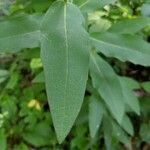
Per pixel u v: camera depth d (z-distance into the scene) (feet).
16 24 0.53
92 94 0.76
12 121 0.96
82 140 0.93
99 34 0.61
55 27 0.41
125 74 1.01
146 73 1.03
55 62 0.39
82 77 0.38
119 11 0.80
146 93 0.98
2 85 0.98
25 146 0.95
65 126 0.36
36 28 0.53
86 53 0.40
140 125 0.97
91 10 0.58
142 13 0.78
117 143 0.90
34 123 0.95
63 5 0.42
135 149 0.99
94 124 0.76
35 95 0.97
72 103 0.37
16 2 0.76
